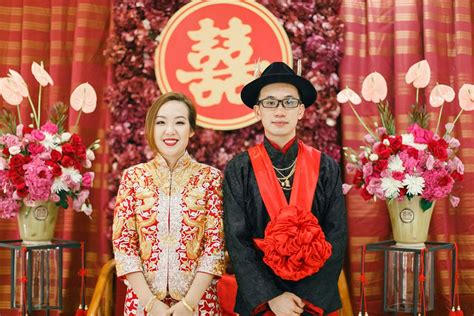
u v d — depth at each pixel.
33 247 2.45
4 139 2.49
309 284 1.99
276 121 2.15
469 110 2.76
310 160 2.20
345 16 3.03
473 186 2.98
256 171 2.16
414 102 2.97
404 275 2.46
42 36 3.05
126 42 2.94
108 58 2.96
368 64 3.02
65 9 3.06
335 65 2.99
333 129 2.93
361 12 3.06
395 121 2.99
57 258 2.53
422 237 2.51
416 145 2.44
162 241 2.07
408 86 2.98
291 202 2.11
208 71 2.97
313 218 1.99
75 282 2.97
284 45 2.94
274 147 2.20
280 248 1.92
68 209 2.93
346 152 2.92
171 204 2.10
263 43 2.96
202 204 2.12
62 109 2.69
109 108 2.96
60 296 2.53
